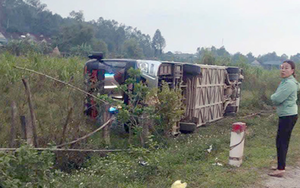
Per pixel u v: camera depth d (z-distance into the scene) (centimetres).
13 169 459
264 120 1321
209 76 1245
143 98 909
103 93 1020
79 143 767
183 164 721
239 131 718
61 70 1611
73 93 831
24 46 2698
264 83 1917
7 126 754
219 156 794
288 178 668
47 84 869
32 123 691
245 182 632
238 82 1566
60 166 726
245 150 855
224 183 617
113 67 1031
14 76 1230
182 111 957
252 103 1742
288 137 661
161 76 995
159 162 677
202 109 1212
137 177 635
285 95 631
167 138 945
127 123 937
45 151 527
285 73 635
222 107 1409
